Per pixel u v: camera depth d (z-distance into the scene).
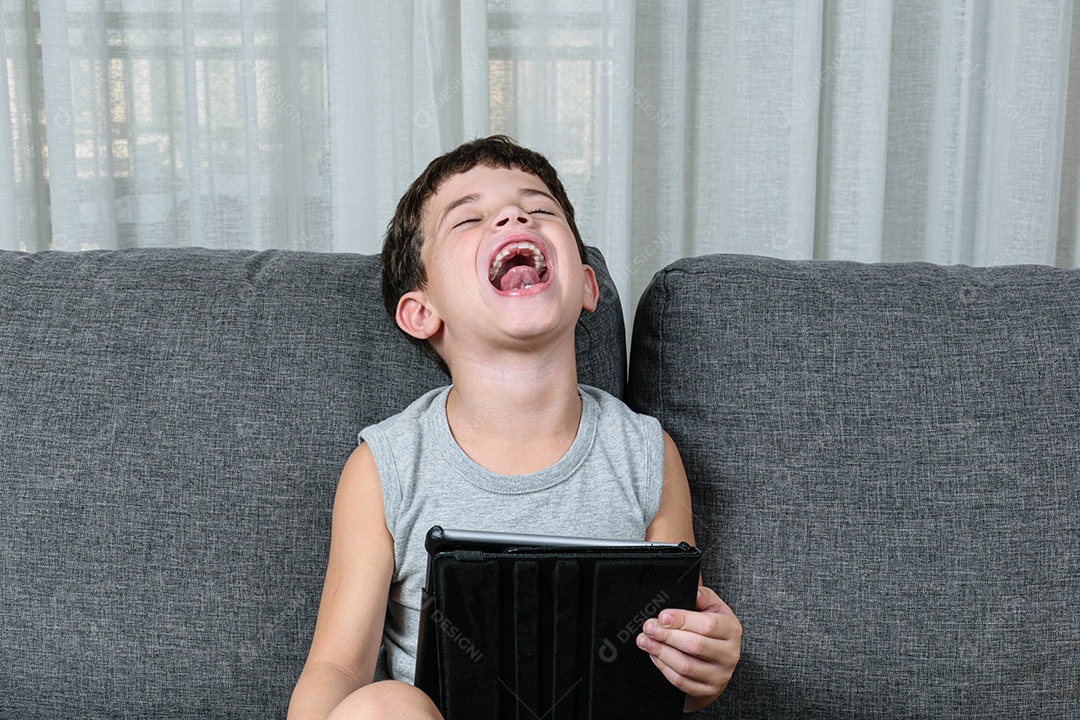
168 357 1.00
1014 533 0.96
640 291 1.88
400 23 1.72
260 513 0.97
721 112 1.83
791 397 1.00
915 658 0.95
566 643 0.81
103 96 1.72
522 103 1.79
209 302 1.03
